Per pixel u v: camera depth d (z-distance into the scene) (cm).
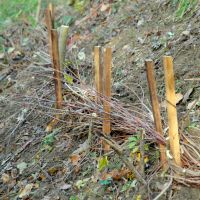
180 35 467
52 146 436
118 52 501
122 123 393
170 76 340
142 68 460
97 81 404
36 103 479
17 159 445
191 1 489
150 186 360
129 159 380
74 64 503
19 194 414
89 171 397
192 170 352
